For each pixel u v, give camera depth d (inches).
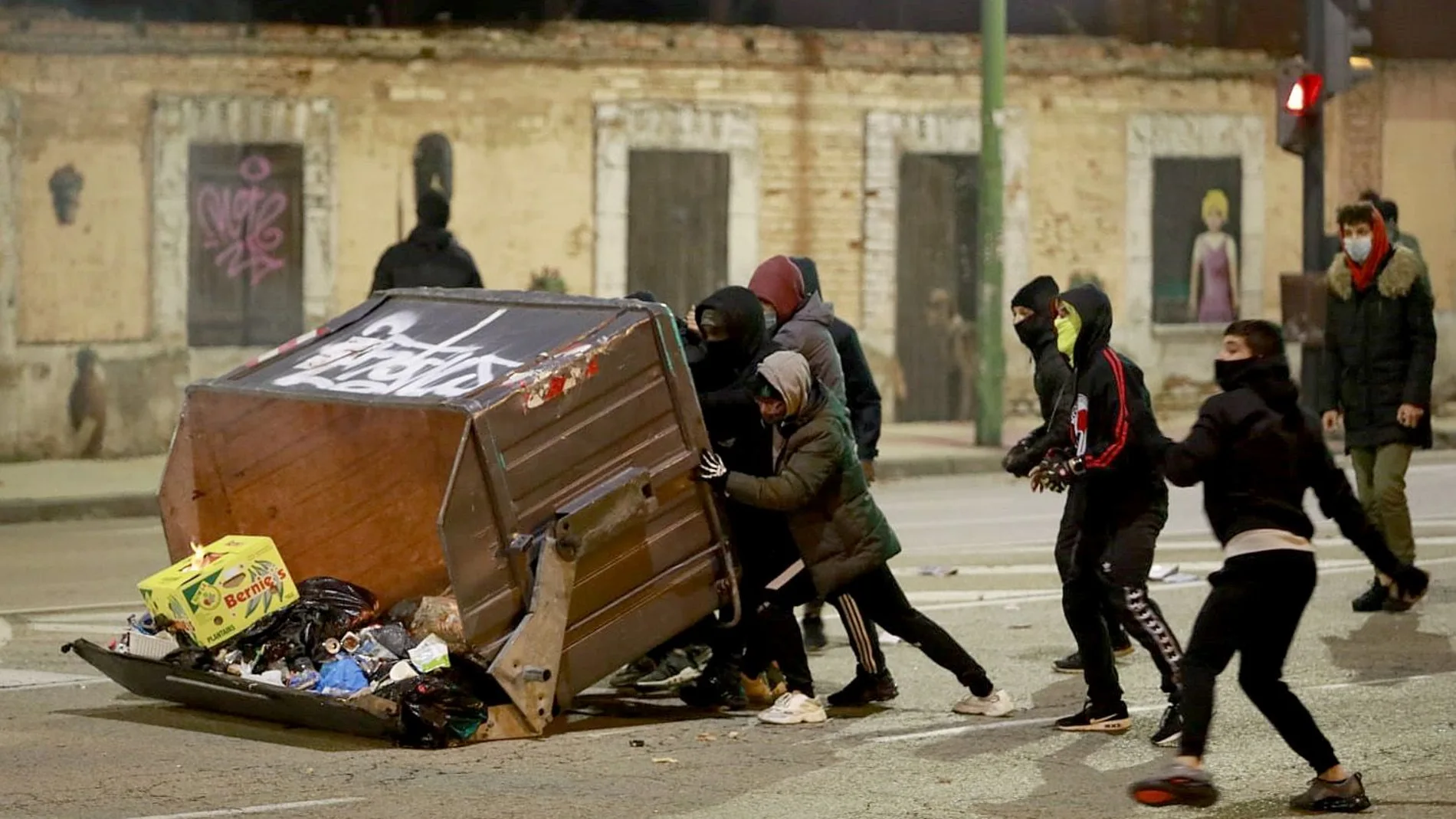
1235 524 390.3
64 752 451.5
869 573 481.7
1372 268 620.1
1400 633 591.2
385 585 495.8
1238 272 1323.8
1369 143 1344.7
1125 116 1291.8
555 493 460.1
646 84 1198.3
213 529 518.3
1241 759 443.8
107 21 1101.1
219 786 418.9
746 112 1218.0
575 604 465.1
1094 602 466.3
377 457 476.1
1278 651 390.6
